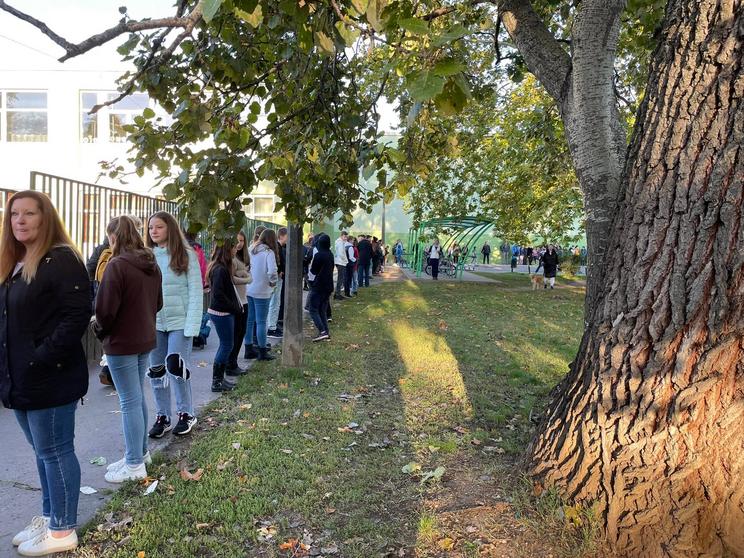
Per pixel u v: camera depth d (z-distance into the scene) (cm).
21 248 250
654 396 232
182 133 261
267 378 593
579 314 1183
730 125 209
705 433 221
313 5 211
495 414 463
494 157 1423
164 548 274
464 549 257
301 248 628
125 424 340
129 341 330
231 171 256
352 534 285
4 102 1950
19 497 325
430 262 2264
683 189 222
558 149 922
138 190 1586
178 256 410
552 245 1862
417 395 534
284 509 312
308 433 429
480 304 1320
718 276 213
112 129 1980
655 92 239
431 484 331
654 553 224
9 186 1966
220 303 532
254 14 198
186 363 421
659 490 229
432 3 347
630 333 242
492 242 4681
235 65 322
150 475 352
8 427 438
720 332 215
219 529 289
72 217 621
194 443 404
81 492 329
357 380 589
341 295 1372
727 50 208
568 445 271
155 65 244
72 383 259
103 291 317
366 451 394
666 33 238
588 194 318
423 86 143
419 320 1026
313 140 365
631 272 243
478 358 698
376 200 467
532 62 358
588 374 266
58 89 1945
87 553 268
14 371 246
